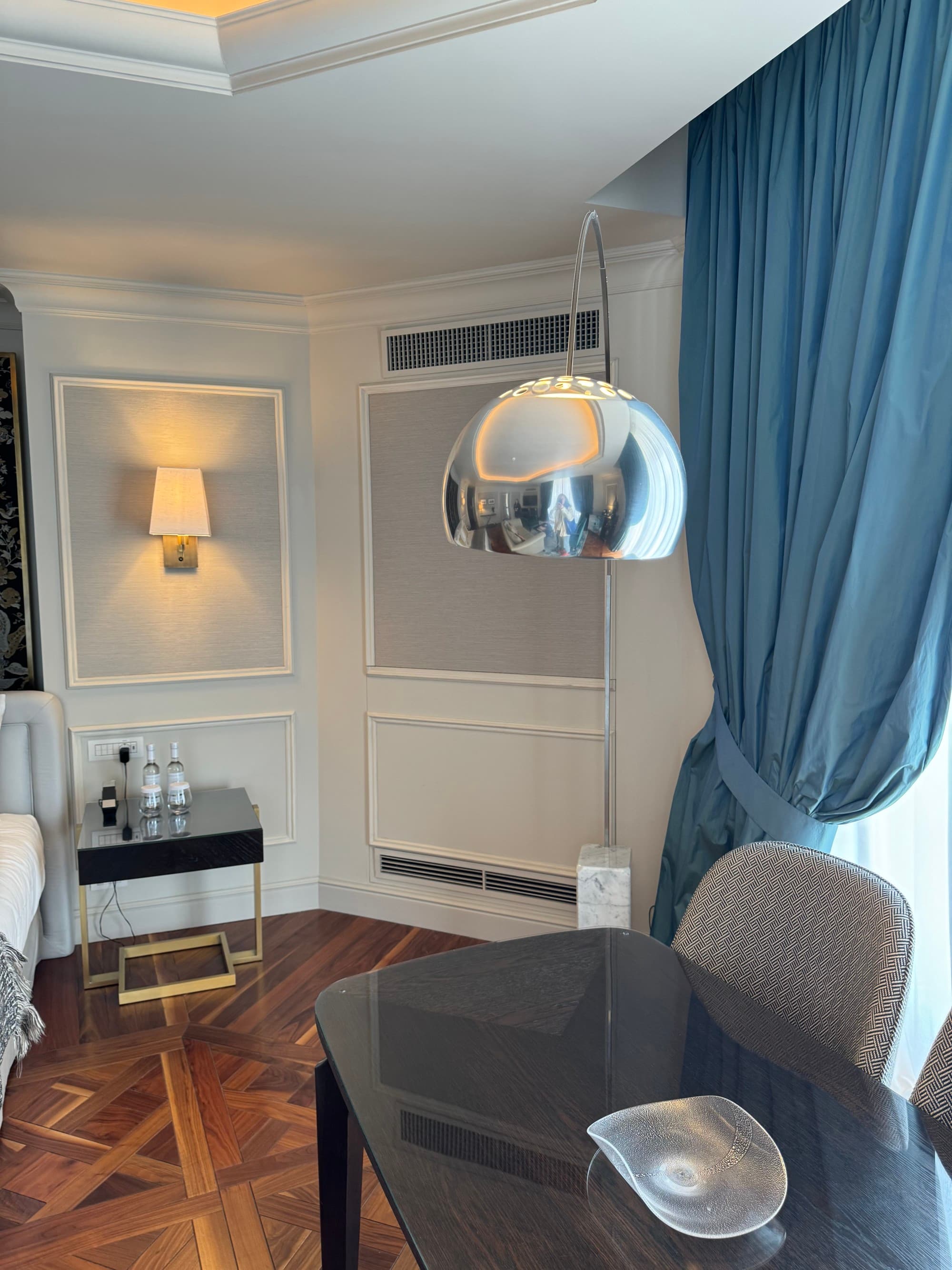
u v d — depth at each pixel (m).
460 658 3.74
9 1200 2.26
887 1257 1.07
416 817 3.90
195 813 3.57
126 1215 2.21
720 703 2.93
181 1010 3.23
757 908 1.87
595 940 2.01
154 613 3.75
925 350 2.08
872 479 2.17
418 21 1.87
